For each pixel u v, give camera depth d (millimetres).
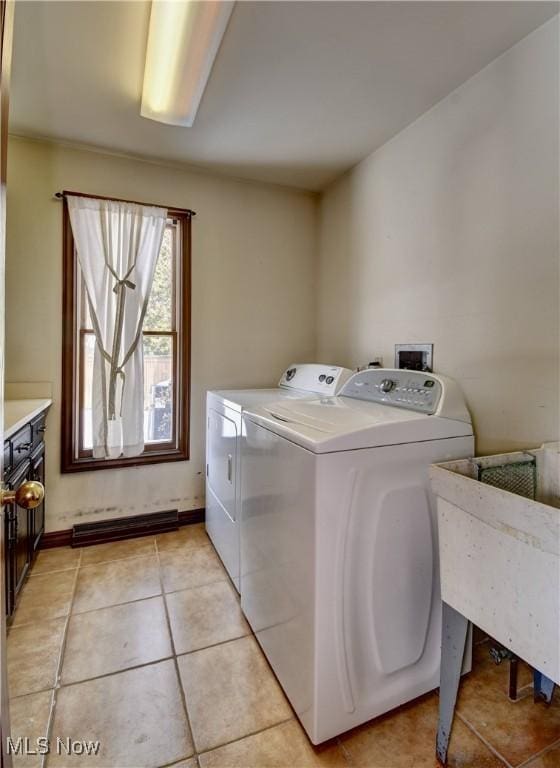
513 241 1507
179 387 2631
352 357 2523
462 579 1104
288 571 1335
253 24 1391
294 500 1285
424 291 1931
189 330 2607
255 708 1339
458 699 1383
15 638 1619
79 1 1323
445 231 1807
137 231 2354
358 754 1200
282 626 1388
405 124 2008
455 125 1746
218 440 2244
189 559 2240
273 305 2844
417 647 1367
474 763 1168
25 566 1902
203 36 1440
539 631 908
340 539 1204
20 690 1383
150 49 1534
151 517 2541
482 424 1638
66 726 1263
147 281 2391
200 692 1395
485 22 1379
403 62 1577
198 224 2609
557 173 1358
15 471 1581
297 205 2885
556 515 851
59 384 2314
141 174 2449
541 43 1391
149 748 1205
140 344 2371
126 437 2346
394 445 1299
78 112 1961
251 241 2760
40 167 2240
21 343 2240
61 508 2361
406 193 2041
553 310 1384
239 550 1864
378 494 1269
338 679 1225
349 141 2180
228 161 2439
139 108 1922
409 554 1331
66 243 2295
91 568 2139
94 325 2264
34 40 1489
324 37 1452
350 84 1717
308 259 2932
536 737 1248
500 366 1565
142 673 1468
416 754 1202
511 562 959
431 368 1890
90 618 1749
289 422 1429
